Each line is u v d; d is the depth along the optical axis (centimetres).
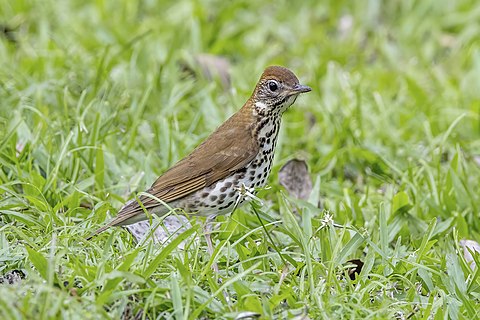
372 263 1031
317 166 1380
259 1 1950
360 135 1474
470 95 1647
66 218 1088
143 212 1073
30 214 1119
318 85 1565
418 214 1239
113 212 1163
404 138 1498
